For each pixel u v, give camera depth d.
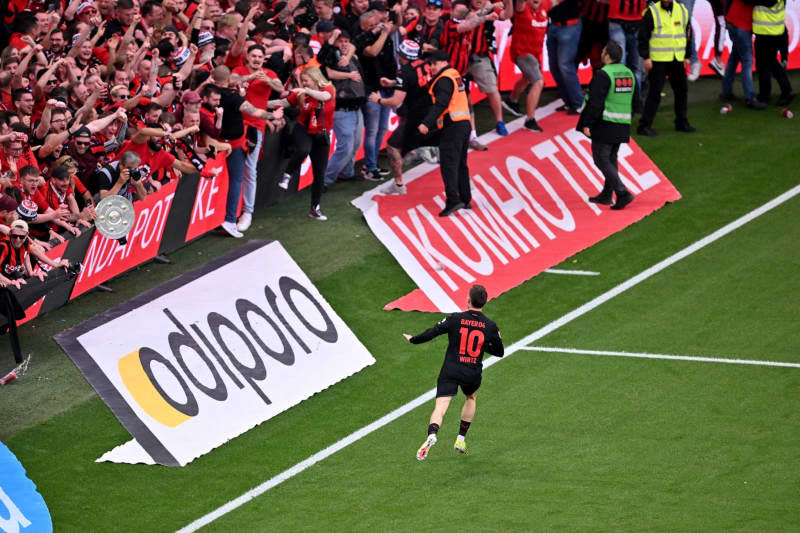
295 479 41.19
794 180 65.69
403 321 52.97
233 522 38.50
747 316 52.59
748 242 59.56
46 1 59.78
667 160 68.12
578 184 65.56
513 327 52.59
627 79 60.81
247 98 58.09
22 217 48.06
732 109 74.56
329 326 50.03
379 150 66.75
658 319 52.75
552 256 59.06
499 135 69.56
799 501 38.66
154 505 39.50
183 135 54.28
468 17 65.06
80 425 43.88
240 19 60.06
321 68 61.19
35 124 53.53
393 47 67.19
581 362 49.25
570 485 40.31
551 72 72.00
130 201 50.91
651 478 40.53
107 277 52.84
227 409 44.69
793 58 81.00
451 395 41.09
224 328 47.06
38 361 47.59
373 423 45.06
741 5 72.38
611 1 69.88
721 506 38.56
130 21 58.91
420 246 58.75
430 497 39.81
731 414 44.69
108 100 55.69
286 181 61.69
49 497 39.59
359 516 38.75
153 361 44.38
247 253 50.28
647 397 46.22
